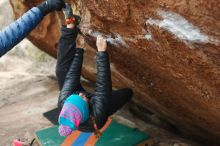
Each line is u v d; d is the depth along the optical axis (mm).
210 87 2322
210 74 2148
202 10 1725
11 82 6324
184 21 1887
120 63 3152
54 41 4383
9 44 2328
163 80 2941
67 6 2613
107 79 2611
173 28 1980
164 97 3441
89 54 3674
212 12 1681
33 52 7203
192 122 3846
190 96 2834
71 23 2631
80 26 2680
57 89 5824
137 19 2160
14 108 5270
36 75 6641
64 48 2676
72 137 3885
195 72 2250
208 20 1747
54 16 4051
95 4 2289
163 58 2387
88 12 2482
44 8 2512
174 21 1938
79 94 2627
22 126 4617
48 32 4340
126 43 2533
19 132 4461
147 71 2961
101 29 2531
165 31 2053
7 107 5340
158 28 2074
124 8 2137
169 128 4723
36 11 2455
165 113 4223
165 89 3146
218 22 1710
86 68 4297
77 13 2629
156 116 4867
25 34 2418
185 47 2053
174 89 2961
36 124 4625
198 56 2047
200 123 3666
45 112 4922
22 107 5262
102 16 2354
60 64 2719
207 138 4254
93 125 2678
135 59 2803
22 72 6891
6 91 5922
